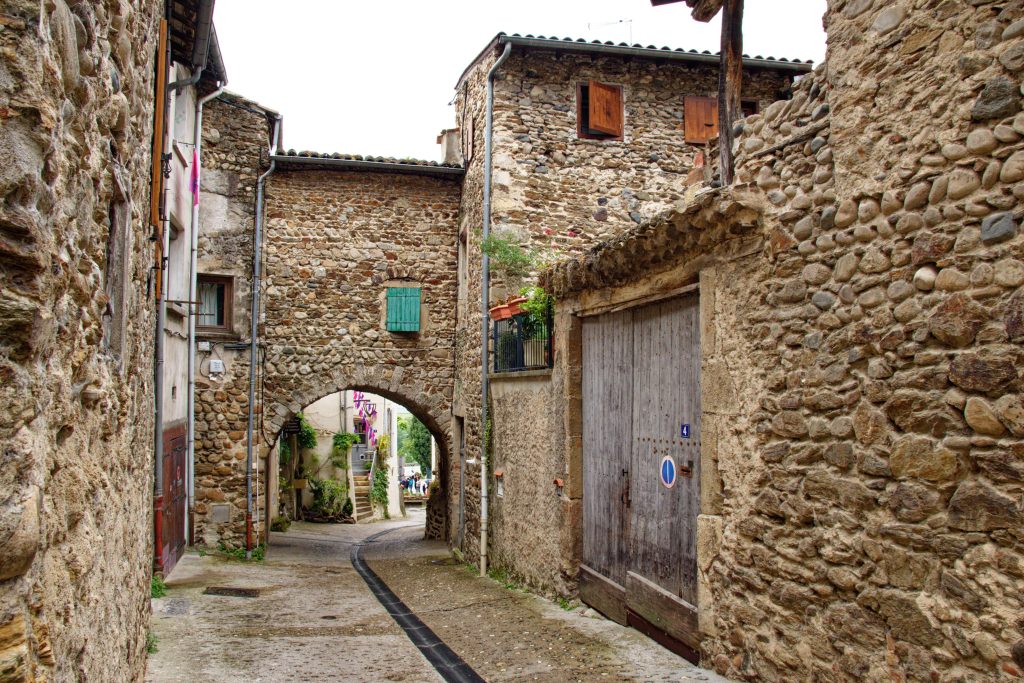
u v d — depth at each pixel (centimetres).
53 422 199
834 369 381
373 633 638
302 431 1975
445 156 1312
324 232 1220
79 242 230
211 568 995
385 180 1245
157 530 808
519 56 1051
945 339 322
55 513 199
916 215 338
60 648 200
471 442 1082
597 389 661
